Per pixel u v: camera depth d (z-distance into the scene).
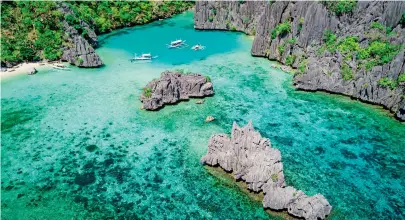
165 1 132.25
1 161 49.00
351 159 49.19
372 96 63.06
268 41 85.62
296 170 46.94
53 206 41.53
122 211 40.62
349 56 67.38
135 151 51.03
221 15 110.19
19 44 82.25
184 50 92.31
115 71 77.94
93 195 43.09
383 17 69.06
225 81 73.12
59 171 47.22
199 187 43.94
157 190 43.66
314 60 69.88
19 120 58.69
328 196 42.47
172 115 60.28
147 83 71.56
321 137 54.09
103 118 59.19
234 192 42.94
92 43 93.81
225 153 45.94
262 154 43.00
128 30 111.94
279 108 62.50
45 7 90.12
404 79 58.81
